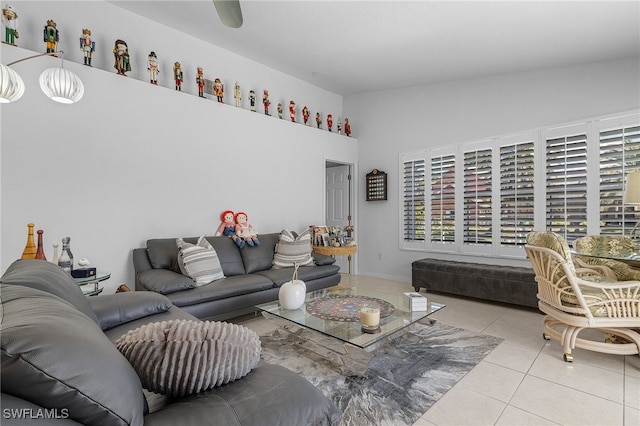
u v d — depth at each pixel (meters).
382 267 5.53
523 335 2.89
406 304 2.63
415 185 5.11
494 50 3.49
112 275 3.17
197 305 2.82
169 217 3.56
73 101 2.55
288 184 4.77
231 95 4.33
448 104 4.74
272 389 1.06
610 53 3.31
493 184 4.29
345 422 1.71
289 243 3.98
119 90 3.20
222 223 4.00
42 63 2.78
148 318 2.04
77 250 2.96
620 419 1.72
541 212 3.90
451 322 3.24
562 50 3.34
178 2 3.28
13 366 0.63
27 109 2.71
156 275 2.88
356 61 4.21
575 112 3.69
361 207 5.82
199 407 0.94
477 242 4.45
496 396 1.94
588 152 3.57
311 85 5.43
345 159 5.66
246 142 4.26
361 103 5.81
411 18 3.04
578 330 2.34
